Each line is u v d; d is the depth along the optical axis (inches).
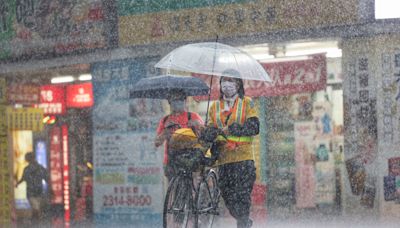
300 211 1624.0
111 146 1628.9
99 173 1641.2
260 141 1631.4
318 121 1627.7
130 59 1620.3
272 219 1497.3
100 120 1649.9
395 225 1334.9
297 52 1581.0
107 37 1646.2
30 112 1819.6
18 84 1859.0
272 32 1486.2
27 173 1756.9
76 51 1699.1
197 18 1552.7
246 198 861.8
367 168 1428.4
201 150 824.3
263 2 1491.1
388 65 1411.2
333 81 1595.7
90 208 1798.7
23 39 1806.1
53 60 1750.7
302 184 1631.4
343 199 1483.8
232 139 847.7
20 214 1770.4
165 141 963.3
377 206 1421.0
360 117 1428.4
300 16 1459.2
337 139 1620.3
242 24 1513.3
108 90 1642.5
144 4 1600.6
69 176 1897.1
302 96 1633.9
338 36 1434.5
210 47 863.7
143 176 1581.0
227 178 857.5
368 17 1409.9
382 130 1414.9
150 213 1571.1
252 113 844.6
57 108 1878.7
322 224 1391.5
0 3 1857.8
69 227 1541.6
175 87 936.9
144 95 1052.5
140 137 1587.1
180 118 938.1
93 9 1669.5
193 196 819.4
